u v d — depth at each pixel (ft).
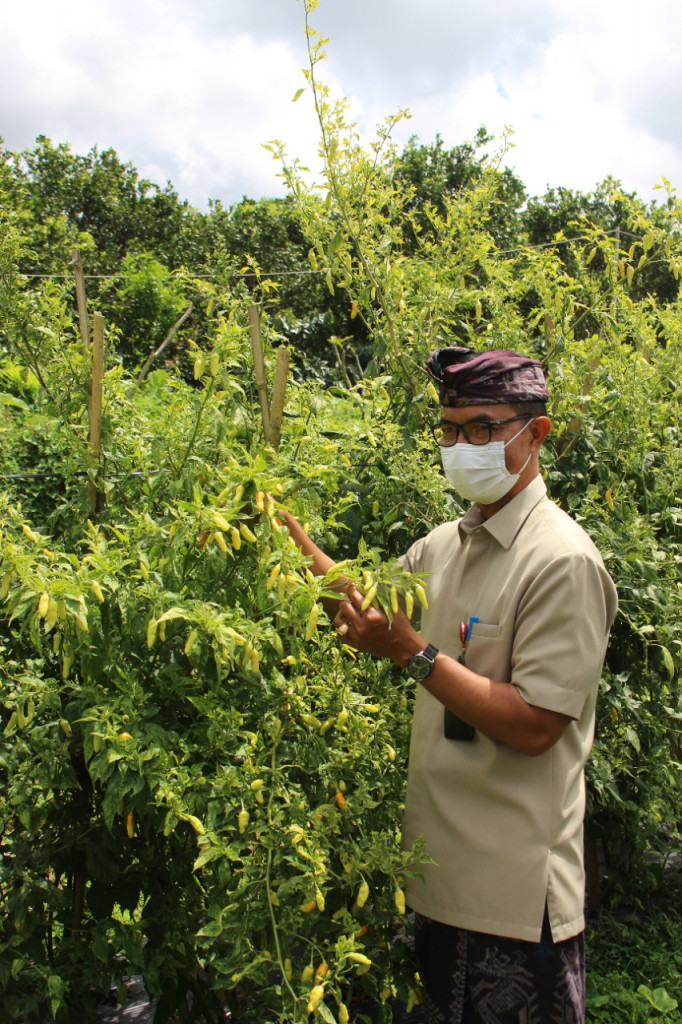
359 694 7.39
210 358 7.37
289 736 6.69
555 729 5.81
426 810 6.47
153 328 28.99
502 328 10.30
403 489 9.22
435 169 44.11
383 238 9.68
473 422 6.20
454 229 10.18
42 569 5.65
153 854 6.86
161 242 54.03
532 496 6.44
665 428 11.66
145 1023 8.23
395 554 9.21
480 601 6.40
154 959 6.74
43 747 6.55
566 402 10.28
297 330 28.07
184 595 6.19
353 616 6.01
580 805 6.25
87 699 6.14
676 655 10.26
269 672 6.85
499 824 6.04
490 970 5.99
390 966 6.84
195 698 6.18
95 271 41.09
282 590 5.70
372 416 9.31
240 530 5.98
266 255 50.85
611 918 10.61
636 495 11.45
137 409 8.07
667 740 10.76
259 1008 7.02
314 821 6.20
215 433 7.45
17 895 6.68
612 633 10.36
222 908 6.07
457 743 6.30
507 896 5.93
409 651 5.93
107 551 6.32
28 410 12.85
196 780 5.99
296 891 6.06
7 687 6.87
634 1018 8.91
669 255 10.79
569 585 5.84
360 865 6.27
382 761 7.08
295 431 7.70
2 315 7.88
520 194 47.19
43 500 12.80
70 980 6.88
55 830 7.10
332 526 7.89
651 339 12.00
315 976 5.86
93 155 56.49
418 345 9.54
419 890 6.46
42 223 42.32
